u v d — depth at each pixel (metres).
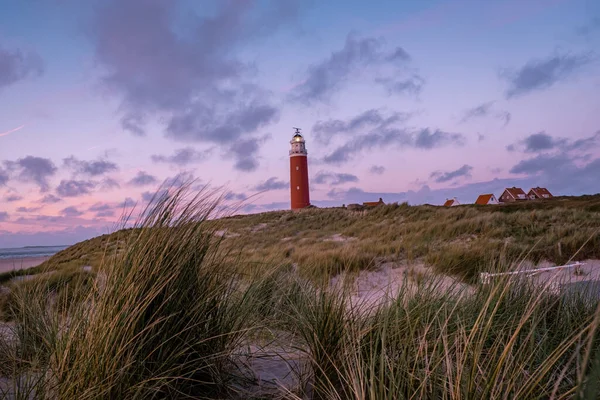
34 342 2.63
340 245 15.10
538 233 13.16
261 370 2.72
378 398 1.81
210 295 2.48
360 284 4.02
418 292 3.05
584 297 3.16
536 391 1.85
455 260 6.25
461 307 2.84
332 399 2.05
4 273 5.46
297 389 2.32
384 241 14.44
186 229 2.56
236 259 2.96
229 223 2.99
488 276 3.28
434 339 2.29
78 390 1.87
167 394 2.13
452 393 1.67
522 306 2.82
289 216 32.38
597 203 22.16
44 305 3.28
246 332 2.81
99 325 2.03
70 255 10.07
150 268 2.26
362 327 2.66
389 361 2.13
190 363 2.35
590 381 1.10
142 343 2.05
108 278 2.25
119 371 1.90
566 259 9.01
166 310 2.25
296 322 3.07
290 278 4.40
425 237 13.28
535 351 2.21
